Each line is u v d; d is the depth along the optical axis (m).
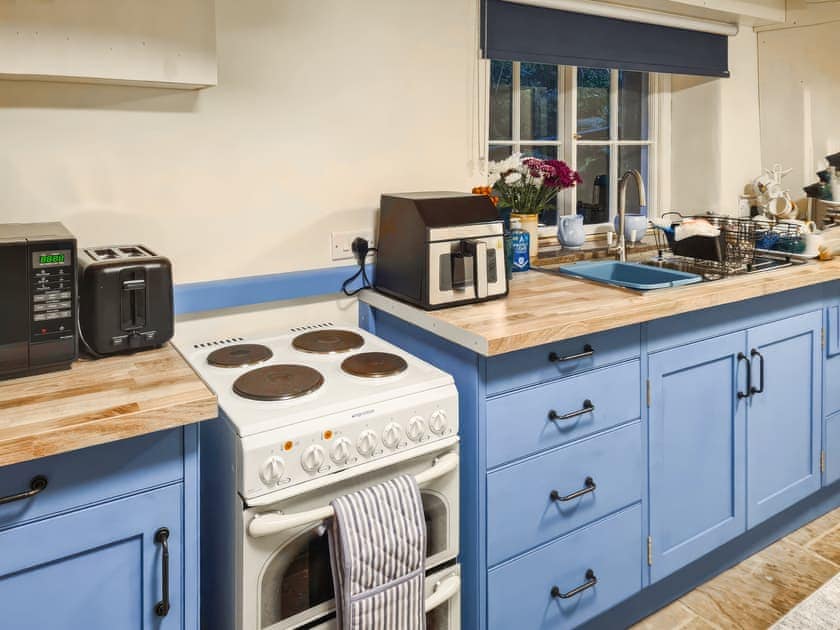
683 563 2.18
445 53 2.27
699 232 2.42
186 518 1.32
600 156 3.13
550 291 2.12
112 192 1.75
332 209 2.11
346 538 1.37
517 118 2.82
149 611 1.30
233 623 1.43
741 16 2.96
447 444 1.58
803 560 2.46
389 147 2.20
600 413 1.90
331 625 1.49
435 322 1.78
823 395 2.61
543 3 2.41
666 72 2.88
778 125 3.31
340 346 1.82
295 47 1.97
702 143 3.22
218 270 1.94
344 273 2.13
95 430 1.16
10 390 1.30
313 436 1.38
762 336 2.33
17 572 1.16
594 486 1.91
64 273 1.37
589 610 1.95
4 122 1.59
